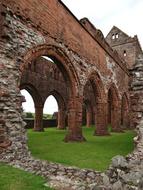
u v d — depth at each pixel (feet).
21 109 27.02
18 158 22.67
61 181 17.71
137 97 27.48
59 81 86.94
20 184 16.11
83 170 20.12
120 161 17.54
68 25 42.06
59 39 38.50
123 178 15.90
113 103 74.43
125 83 87.25
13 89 26.66
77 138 43.65
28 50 30.55
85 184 17.26
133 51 126.52
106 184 16.11
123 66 85.81
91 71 52.11
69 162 25.90
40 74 75.36
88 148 35.86
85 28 49.52
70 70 42.70
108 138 51.42
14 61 27.58
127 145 39.78
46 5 35.19
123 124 88.79
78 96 44.62
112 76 69.72
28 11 30.89
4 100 24.94
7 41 26.71
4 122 24.38
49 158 27.53
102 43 61.31
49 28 35.81
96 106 58.95
